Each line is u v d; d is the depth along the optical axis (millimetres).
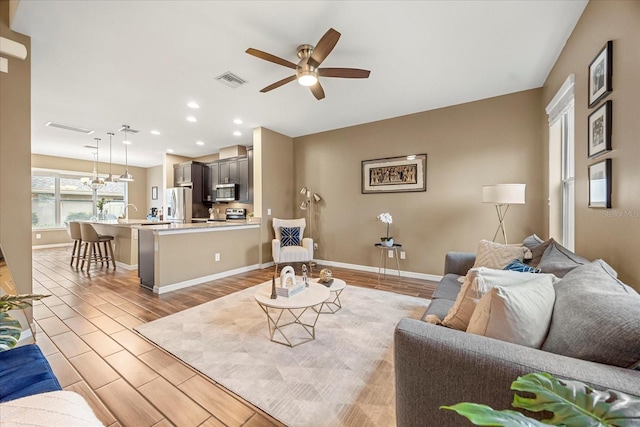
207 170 6855
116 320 2629
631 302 833
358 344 2178
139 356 2004
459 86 3344
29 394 1018
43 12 2027
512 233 3574
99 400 1552
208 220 6680
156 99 3633
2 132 2174
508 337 974
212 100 3691
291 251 4641
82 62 2725
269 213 5164
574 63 2254
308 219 5484
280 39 2381
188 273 3805
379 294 3410
